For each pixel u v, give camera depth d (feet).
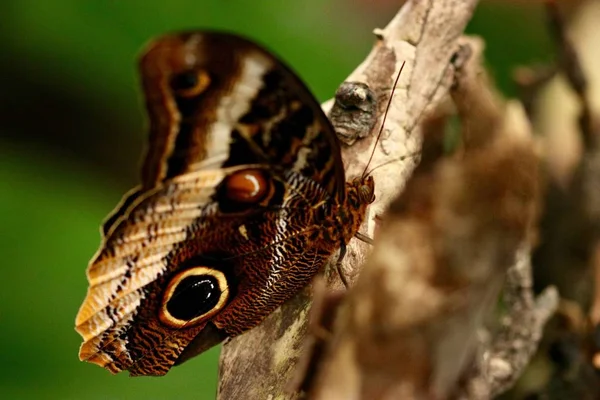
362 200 1.87
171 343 1.90
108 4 2.78
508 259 1.64
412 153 1.88
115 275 1.84
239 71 1.76
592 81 2.14
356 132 1.89
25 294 2.33
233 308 1.89
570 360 2.01
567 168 2.10
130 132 3.30
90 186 2.62
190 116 1.78
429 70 1.90
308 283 1.88
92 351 1.86
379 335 1.65
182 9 2.74
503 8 2.72
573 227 2.07
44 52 2.86
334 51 2.76
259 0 2.75
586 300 2.05
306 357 1.72
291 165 1.85
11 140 3.22
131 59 2.80
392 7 2.93
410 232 1.64
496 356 1.90
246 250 1.88
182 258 1.86
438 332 1.65
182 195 1.83
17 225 2.43
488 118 1.64
